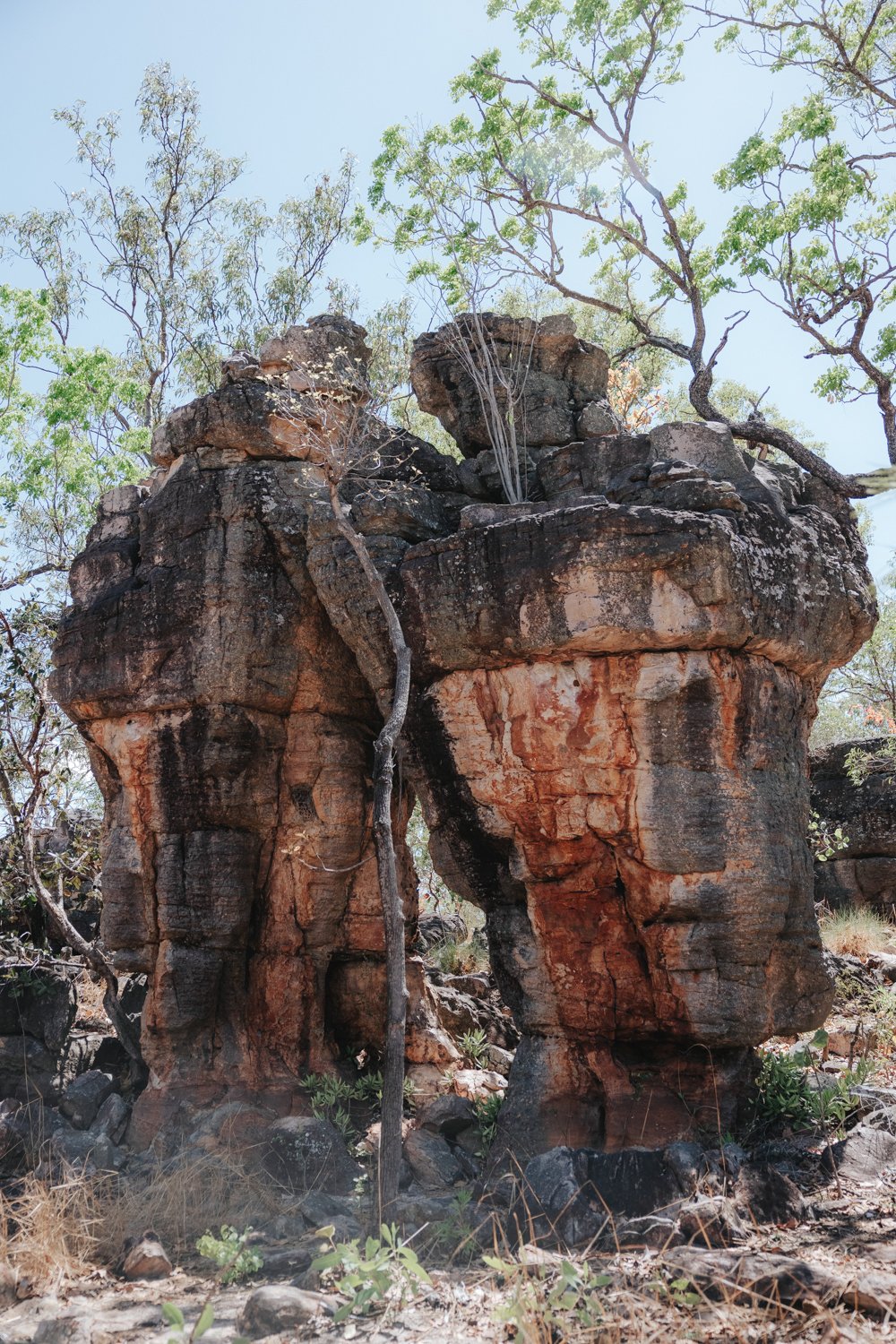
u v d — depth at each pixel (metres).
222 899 9.15
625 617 7.32
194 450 9.77
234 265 22.83
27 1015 9.94
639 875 7.52
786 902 7.64
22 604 12.20
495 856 8.19
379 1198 6.61
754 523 7.71
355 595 8.59
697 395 16.61
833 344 17.22
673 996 7.46
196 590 9.25
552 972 7.91
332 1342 5.21
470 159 17.45
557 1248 6.17
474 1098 9.46
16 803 11.55
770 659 7.85
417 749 8.30
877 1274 5.24
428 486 9.70
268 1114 8.80
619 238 18.80
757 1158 7.17
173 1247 7.00
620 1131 7.57
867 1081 8.52
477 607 7.78
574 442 9.94
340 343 10.03
